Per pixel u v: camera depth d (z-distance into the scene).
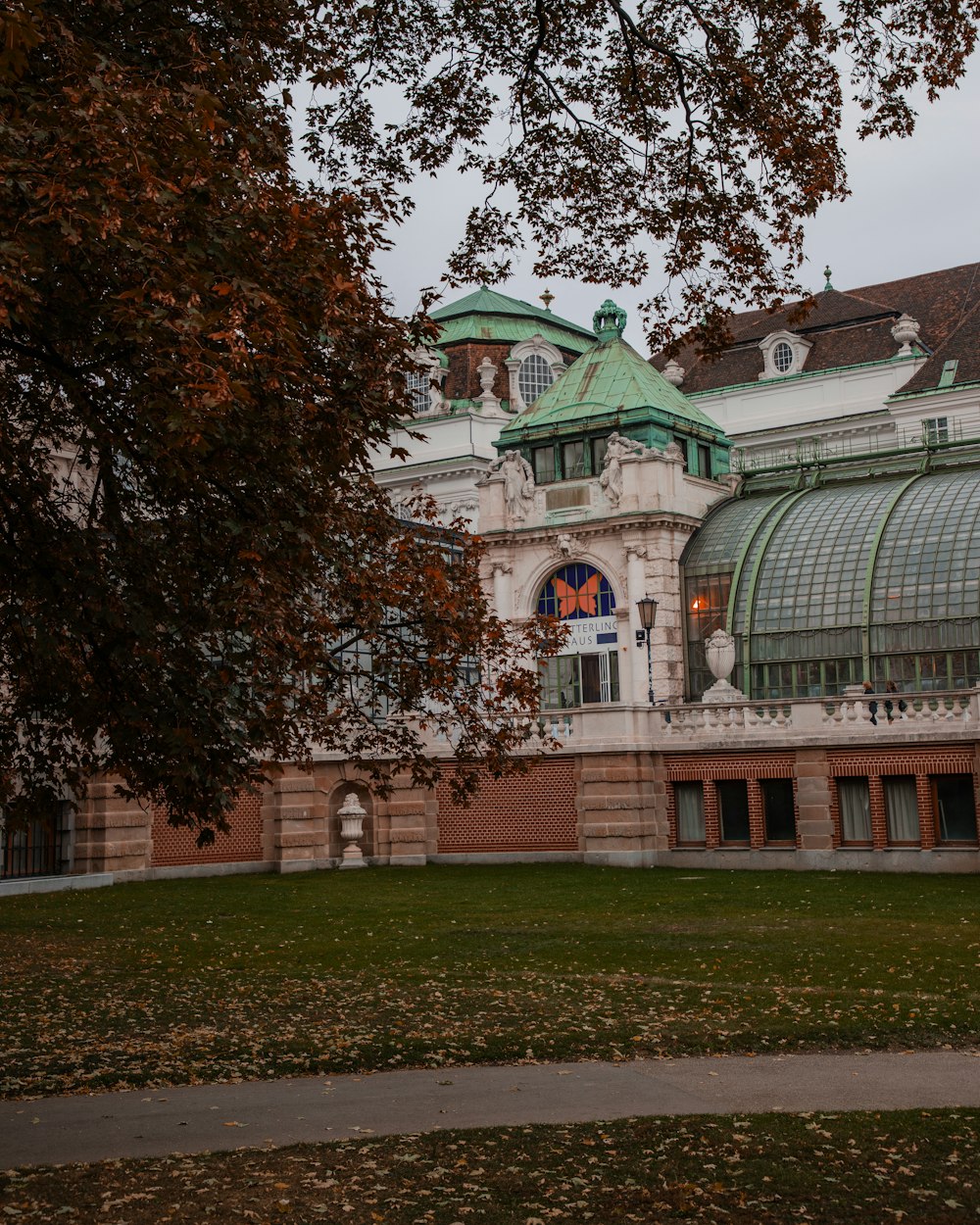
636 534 54.16
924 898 32.12
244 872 44.91
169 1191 11.16
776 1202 10.81
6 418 16.66
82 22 15.56
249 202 14.05
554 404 58.44
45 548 15.55
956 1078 14.58
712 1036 17.02
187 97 14.60
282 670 16.77
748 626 52.25
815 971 21.75
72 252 13.06
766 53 20.23
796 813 42.06
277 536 15.36
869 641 49.56
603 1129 12.77
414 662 19.59
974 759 39.44
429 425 79.25
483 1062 16.06
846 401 74.88
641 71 20.69
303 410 15.33
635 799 44.00
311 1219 10.55
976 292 77.38
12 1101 14.42
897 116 20.12
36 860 40.44
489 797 46.22
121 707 15.46
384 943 26.42
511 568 57.53
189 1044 17.28
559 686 56.28
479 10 20.62
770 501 56.53
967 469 53.75
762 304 21.39
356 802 45.91
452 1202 10.88
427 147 21.81
